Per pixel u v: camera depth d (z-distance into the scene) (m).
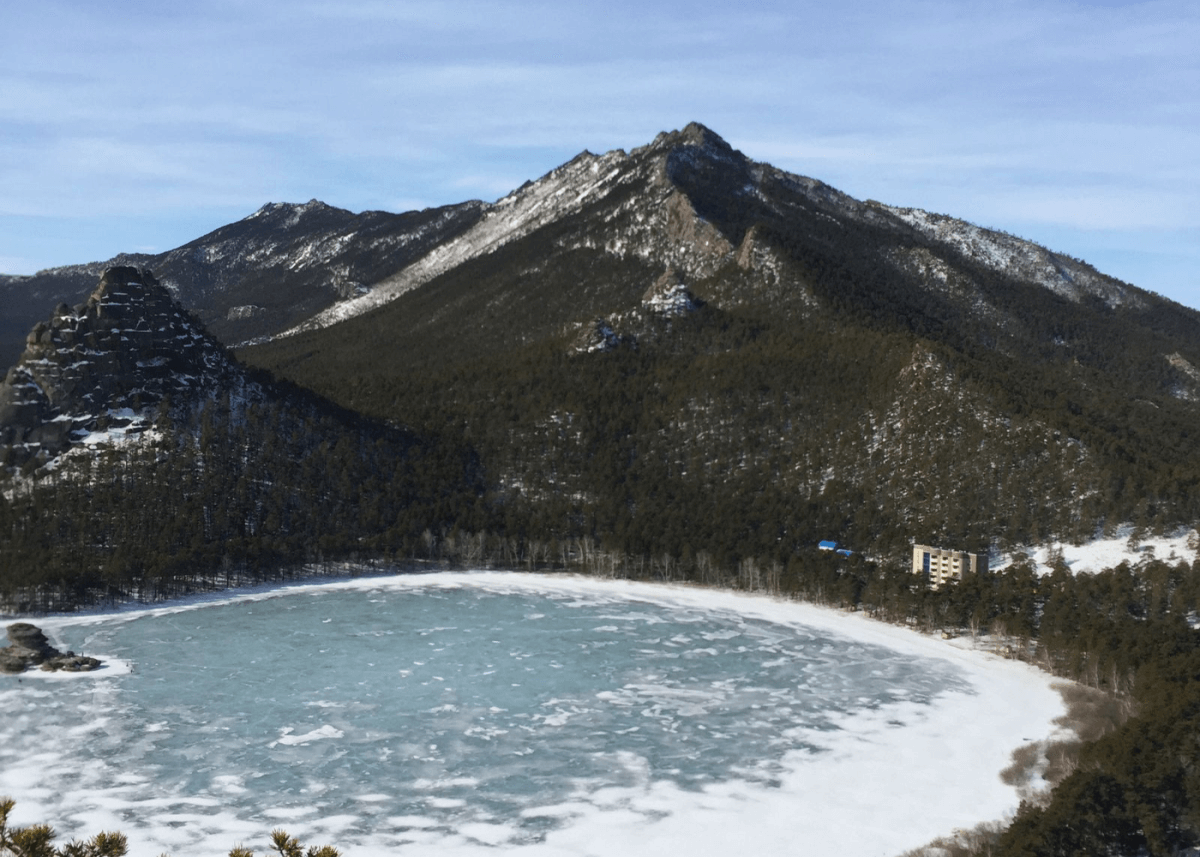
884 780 156.62
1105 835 124.81
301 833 138.12
